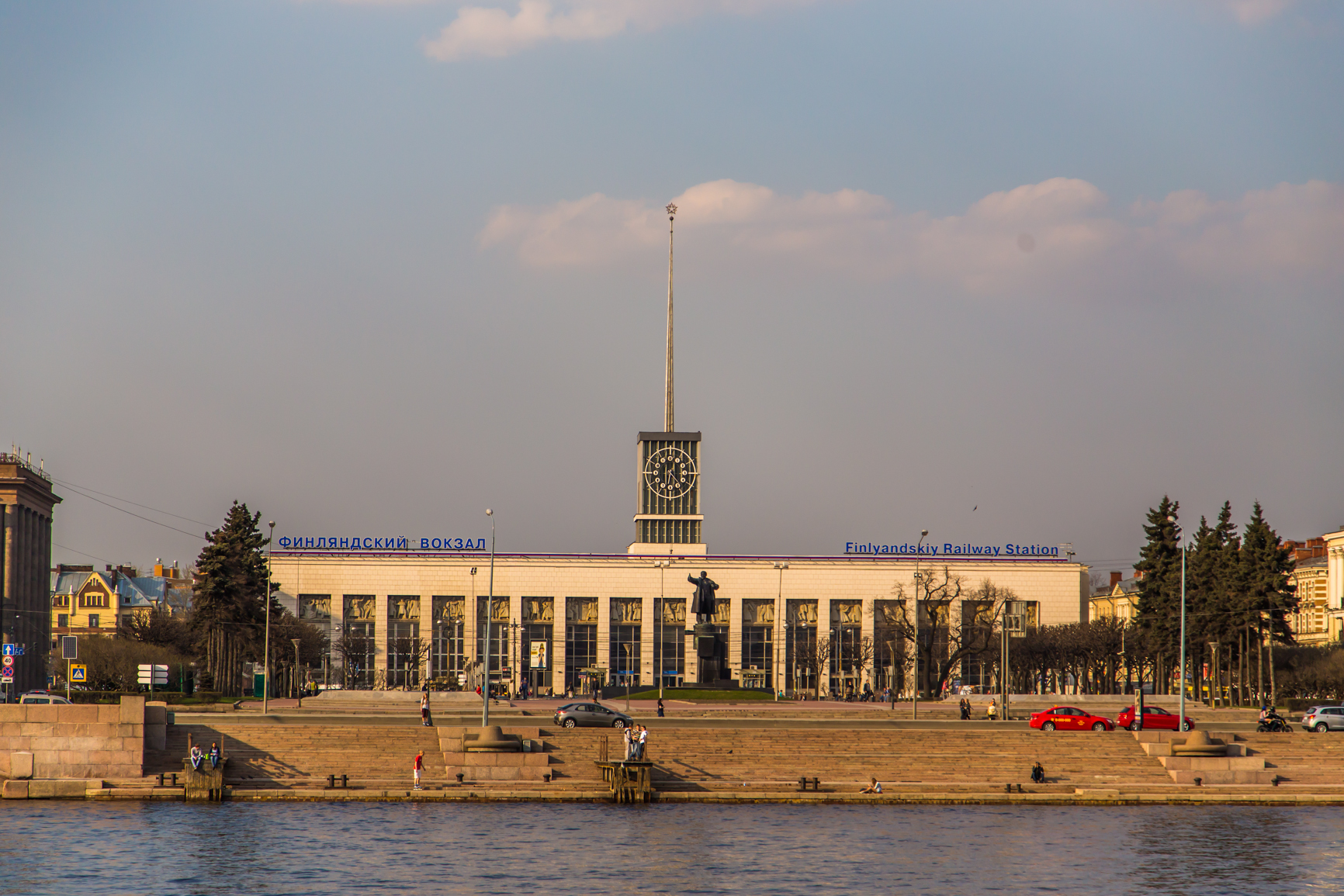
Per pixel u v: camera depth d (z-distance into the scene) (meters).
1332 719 139.25
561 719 130.38
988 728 123.94
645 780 107.19
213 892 74.12
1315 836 94.38
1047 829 96.94
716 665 188.38
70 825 92.12
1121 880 80.62
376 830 92.19
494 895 74.44
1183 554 127.12
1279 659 195.88
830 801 107.81
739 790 109.75
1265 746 119.44
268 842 87.38
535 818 98.06
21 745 104.56
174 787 104.69
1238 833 95.56
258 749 110.94
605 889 76.25
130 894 73.69
